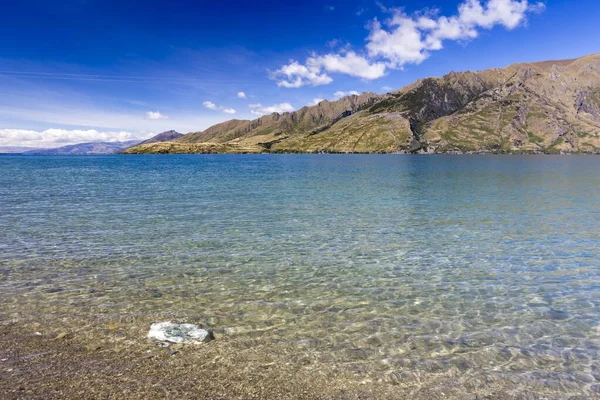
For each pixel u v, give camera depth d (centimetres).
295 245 2286
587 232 2684
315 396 832
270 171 10581
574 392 866
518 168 12250
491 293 1518
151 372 912
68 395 810
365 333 1155
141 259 1948
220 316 1272
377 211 3569
